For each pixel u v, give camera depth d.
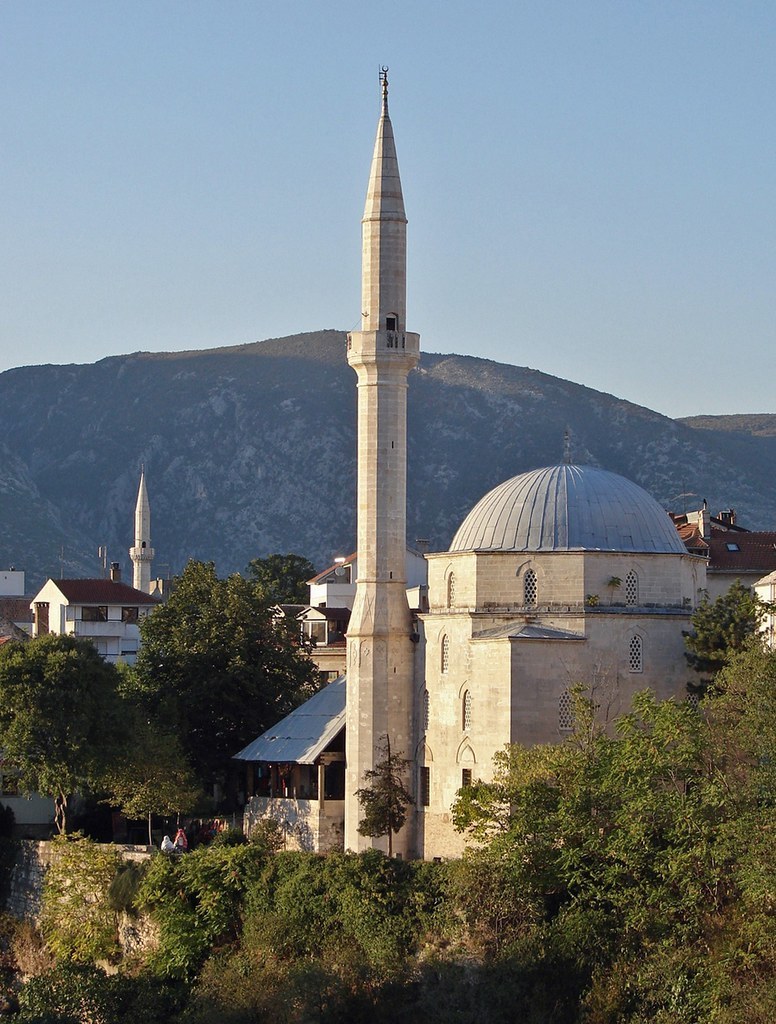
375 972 89.69
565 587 99.75
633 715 90.06
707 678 100.00
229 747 120.19
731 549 139.50
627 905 83.81
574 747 93.94
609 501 102.06
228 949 98.06
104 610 156.25
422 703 106.06
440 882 92.06
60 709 109.50
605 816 87.31
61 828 115.69
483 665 99.38
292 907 96.25
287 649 124.94
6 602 183.50
